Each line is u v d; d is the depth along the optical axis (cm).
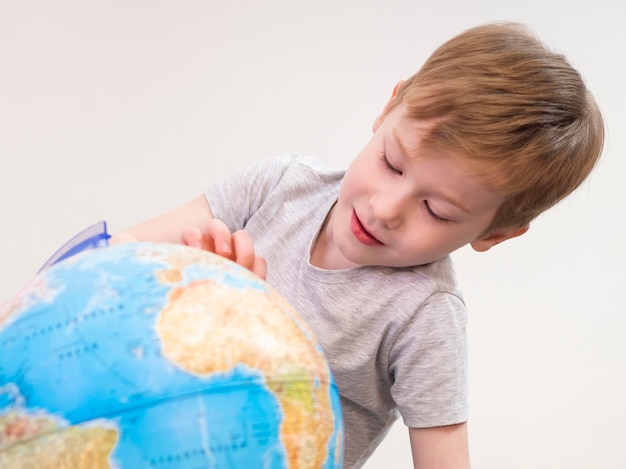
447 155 72
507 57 78
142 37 165
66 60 163
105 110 165
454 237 78
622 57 178
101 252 55
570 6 175
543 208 83
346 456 97
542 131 76
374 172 78
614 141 179
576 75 83
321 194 98
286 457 48
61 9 162
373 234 79
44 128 163
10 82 161
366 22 171
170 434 45
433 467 84
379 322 86
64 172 165
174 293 50
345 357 88
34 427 45
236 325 50
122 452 44
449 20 173
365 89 172
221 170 170
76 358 46
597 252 182
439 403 83
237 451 46
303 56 170
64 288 51
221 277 53
